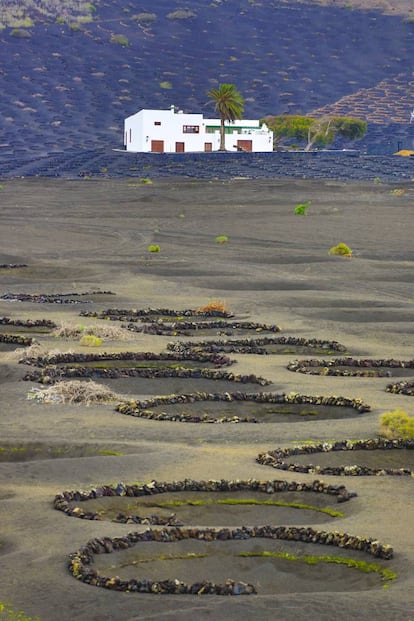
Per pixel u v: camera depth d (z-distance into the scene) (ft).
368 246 583.99
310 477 169.07
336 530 141.59
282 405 226.58
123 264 499.51
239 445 191.93
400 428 197.16
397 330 337.11
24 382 245.45
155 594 121.08
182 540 138.41
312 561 133.08
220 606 117.29
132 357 275.59
